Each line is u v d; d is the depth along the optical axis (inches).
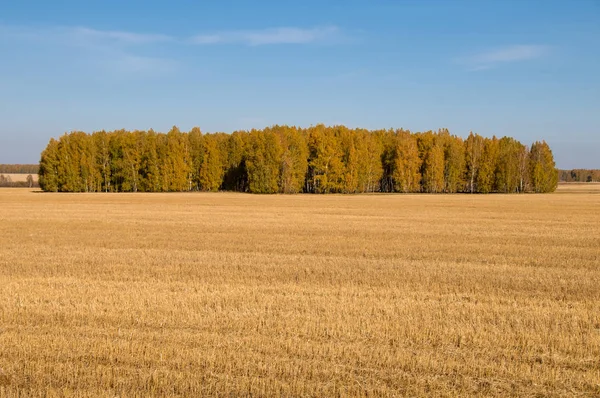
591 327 424.8
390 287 581.9
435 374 324.5
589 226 1321.4
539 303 510.0
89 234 1106.7
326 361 339.3
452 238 1058.1
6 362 335.6
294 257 797.2
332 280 621.0
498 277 643.5
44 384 305.0
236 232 1150.3
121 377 309.6
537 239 1051.3
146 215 1612.9
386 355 346.9
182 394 291.4
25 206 2050.9
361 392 295.7
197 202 2390.5
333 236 1080.8
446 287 585.3
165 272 668.7
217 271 674.8
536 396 299.1
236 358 339.3
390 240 1018.7
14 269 687.1
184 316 437.7
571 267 727.7
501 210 1909.4
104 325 414.9
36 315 439.5
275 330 403.5
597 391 306.5
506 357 355.9
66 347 358.6
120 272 667.4
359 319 434.3
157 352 347.9
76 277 633.6
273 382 303.3
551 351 368.2
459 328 411.8
